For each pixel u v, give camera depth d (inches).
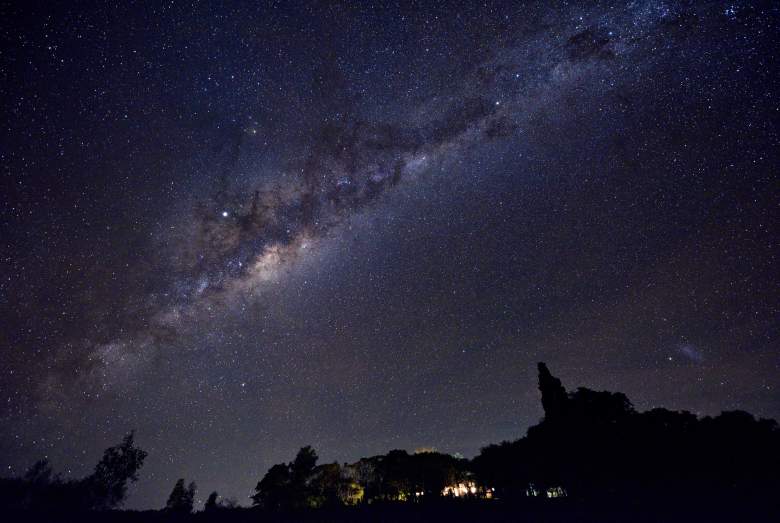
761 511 671.1
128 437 1065.5
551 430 1172.5
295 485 1471.5
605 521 716.0
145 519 970.1
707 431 1066.1
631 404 1149.1
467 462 1770.4
